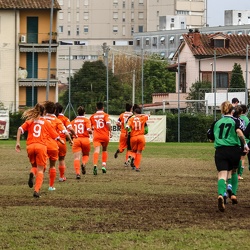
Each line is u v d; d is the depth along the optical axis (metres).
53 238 22.81
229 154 29.34
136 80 177.38
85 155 44.78
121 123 56.31
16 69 126.25
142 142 48.81
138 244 21.92
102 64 132.12
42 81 126.88
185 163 56.88
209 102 115.31
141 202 31.08
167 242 22.23
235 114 37.72
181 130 100.81
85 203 30.72
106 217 26.70
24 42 127.19
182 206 29.81
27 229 24.36
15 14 126.75
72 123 43.56
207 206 29.89
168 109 135.12
